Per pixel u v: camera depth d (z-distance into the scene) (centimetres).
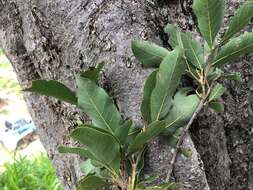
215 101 61
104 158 50
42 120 73
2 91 315
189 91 58
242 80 69
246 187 74
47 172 202
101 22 58
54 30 62
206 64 55
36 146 262
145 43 56
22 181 200
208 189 59
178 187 57
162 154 56
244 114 71
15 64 71
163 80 51
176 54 50
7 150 264
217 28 52
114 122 53
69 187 74
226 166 71
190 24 67
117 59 58
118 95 58
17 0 65
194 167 57
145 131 49
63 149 49
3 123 277
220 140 69
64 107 67
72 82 63
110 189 60
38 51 65
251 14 51
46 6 61
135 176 53
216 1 50
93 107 53
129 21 59
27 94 73
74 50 61
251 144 72
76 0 60
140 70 57
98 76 56
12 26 68
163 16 64
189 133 63
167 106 52
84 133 47
